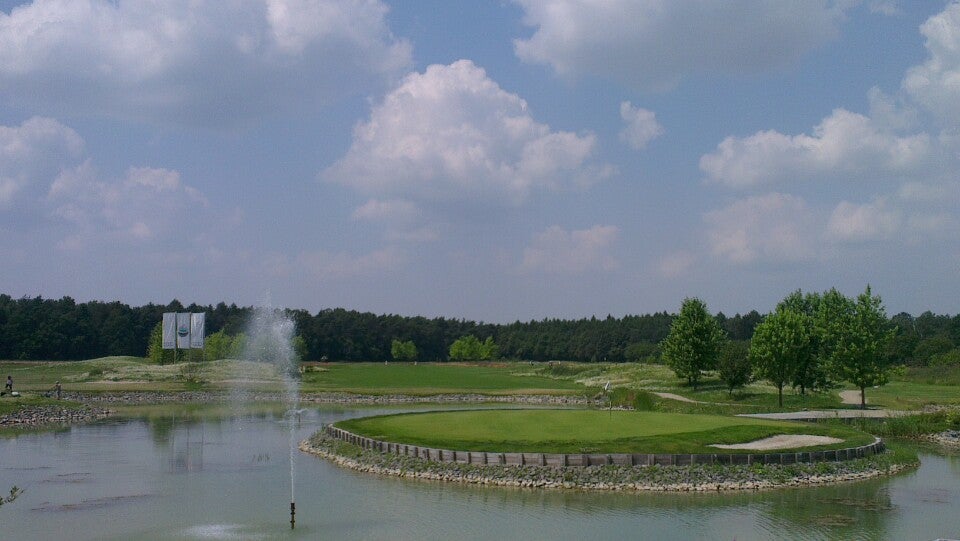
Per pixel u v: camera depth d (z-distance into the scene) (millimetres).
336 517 27094
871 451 36656
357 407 75562
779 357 62219
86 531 25672
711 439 37094
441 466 34500
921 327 175375
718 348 81062
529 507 28094
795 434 40125
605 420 44906
